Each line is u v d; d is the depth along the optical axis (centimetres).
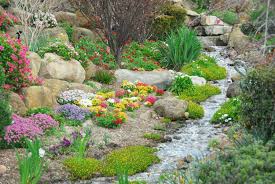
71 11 2306
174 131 1230
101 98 1382
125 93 1495
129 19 1778
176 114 1326
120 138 1144
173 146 1108
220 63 2058
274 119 851
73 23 2138
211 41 2462
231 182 593
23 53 1227
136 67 1812
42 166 920
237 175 594
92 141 1086
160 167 976
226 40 2405
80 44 1862
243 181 591
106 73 1631
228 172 612
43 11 1975
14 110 1144
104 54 1858
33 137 1027
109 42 1839
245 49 629
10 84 1203
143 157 1003
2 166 901
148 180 905
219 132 1195
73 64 1505
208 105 1470
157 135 1165
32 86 1241
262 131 864
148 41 2217
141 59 1905
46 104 1256
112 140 1121
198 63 1912
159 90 1535
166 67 1953
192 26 2573
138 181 878
